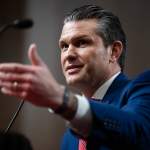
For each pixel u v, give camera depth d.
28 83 1.55
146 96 2.15
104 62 2.73
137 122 1.87
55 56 6.68
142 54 6.52
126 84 2.70
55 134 6.48
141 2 6.60
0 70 1.54
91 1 6.66
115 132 1.81
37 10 6.77
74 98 1.77
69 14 2.78
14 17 6.77
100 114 1.82
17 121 6.50
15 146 1.57
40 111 6.51
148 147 1.88
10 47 6.71
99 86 2.73
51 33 6.71
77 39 2.66
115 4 6.64
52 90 1.64
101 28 2.73
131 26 6.58
